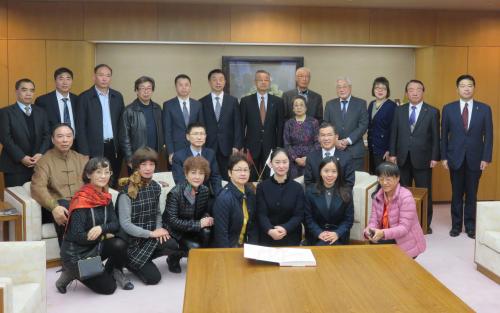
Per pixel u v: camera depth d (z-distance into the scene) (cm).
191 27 766
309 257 319
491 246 472
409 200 449
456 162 627
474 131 623
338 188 471
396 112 656
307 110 679
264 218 460
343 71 831
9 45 740
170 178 595
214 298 262
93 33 753
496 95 812
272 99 666
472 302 424
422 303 255
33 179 496
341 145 637
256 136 663
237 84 810
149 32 761
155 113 628
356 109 648
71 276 425
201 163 461
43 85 748
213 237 464
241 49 813
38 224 491
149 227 459
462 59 805
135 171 460
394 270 303
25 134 588
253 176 661
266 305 253
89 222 423
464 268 508
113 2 753
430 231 643
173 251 466
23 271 341
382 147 684
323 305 253
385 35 792
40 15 743
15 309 301
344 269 305
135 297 427
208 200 478
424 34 797
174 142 626
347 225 471
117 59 800
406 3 750
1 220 477
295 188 466
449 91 807
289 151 620
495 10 800
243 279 288
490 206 488
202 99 662
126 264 452
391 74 840
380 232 439
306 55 824
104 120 616
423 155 645
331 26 784
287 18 777
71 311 398
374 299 261
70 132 507
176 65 808
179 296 430
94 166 425
